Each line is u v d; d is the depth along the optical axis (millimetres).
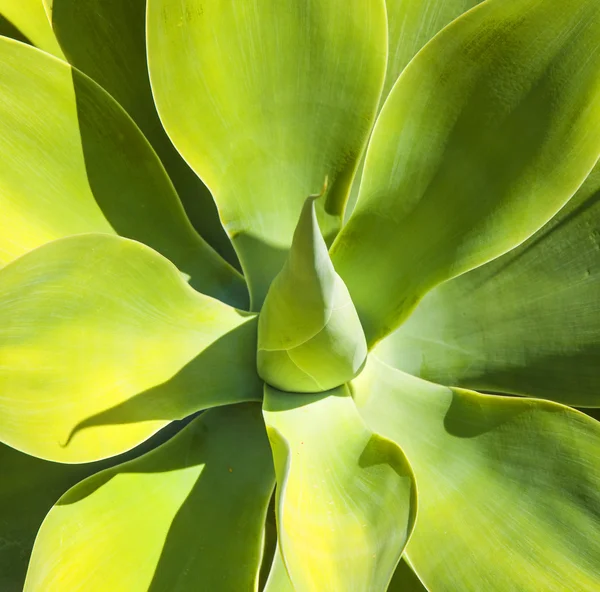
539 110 557
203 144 590
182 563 507
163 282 524
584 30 537
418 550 532
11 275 437
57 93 566
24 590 443
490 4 538
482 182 576
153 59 550
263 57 587
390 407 592
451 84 567
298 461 527
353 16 577
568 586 522
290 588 505
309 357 531
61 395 483
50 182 576
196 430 572
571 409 555
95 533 497
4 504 561
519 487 554
